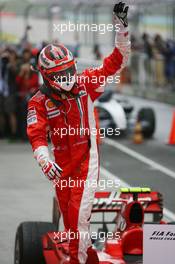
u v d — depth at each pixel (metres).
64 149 15.99
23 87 42.41
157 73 64.94
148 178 33.12
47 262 16.75
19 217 25.73
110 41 66.25
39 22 60.00
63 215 16.23
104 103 44.91
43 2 61.00
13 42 61.66
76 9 60.19
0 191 30.12
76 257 15.56
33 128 15.82
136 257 16.70
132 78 69.75
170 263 14.58
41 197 29.02
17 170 34.88
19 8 62.94
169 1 56.12
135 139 43.94
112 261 16.06
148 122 45.75
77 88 15.83
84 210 15.55
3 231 23.86
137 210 16.94
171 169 35.56
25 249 17.84
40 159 15.49
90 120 15.97
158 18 68.75
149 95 66.75
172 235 14.55
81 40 64.19
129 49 15.88
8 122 44.19
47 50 15.74
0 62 42.78
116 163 37.09
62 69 15.59
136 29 67.69
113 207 19.31
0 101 43.25
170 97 63.28
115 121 44.19
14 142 43.53
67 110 15.84
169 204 27.92
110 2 58.38
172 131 44.00
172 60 62.97
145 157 39.06
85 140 15.88
